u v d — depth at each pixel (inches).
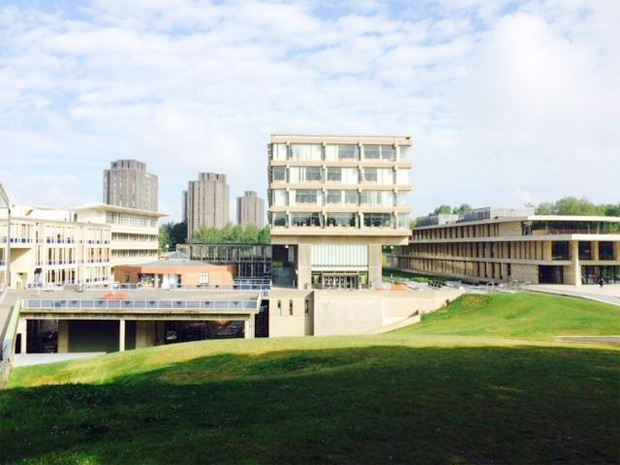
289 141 2849.4
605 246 3034.0
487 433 546.6
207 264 3176.7
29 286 2758.4
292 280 3297.2
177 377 1066.7
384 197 2864.2
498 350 1132.5
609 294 2261.3
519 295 2241.6
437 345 1233.4
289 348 1288.1
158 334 2299.5
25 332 1920.5
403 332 1830.7
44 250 3024.1
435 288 2534.5
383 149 2893.7
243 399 720.3
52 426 605.9
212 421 608.4
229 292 2411.4
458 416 605.3
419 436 537.6
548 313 1838.1
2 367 1015.6
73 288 2657.5
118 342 2188.7
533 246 3102.9
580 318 1710.1
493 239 3420.3
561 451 497.4
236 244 3767.2
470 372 861.8
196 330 2615.7
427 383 783.7
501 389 737.6
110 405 703.1
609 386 753.0
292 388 789.2
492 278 3622.0
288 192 2837.1
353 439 529.3
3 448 536.4
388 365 967.6
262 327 2588.6
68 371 1238.9
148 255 4879.4
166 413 652.1
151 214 4805.6
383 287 2583.7
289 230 2817.4
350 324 2287.2
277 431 557.0
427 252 4975.4
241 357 1217.4
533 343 1283.2
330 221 2849.4
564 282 2992.1
